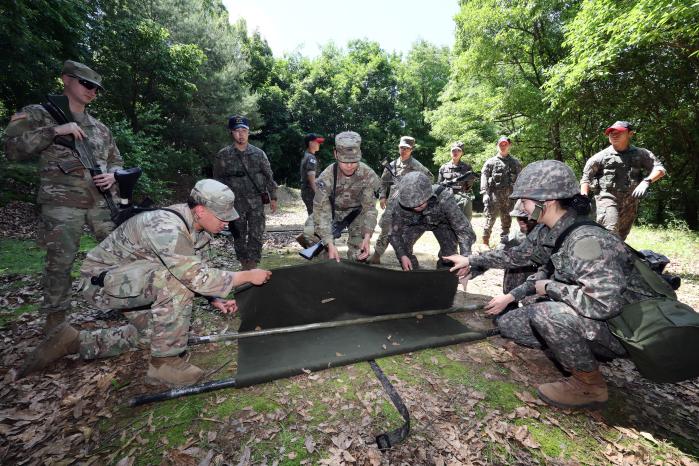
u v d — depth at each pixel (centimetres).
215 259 549
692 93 958
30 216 825
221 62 2398
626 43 713
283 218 1227
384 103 3447
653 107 1034
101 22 1409
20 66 897
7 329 301
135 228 228
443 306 349
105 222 308
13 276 435
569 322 213
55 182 277
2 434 188
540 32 1322
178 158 1784
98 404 210
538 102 1234
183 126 2006
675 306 190
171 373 227
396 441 185
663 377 194
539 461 183
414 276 331
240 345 274
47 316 284
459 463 177
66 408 208
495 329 307
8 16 822
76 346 246
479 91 1620
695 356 183
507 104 1323
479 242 766
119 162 336
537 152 1473
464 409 216
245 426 196
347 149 341
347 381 238
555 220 222
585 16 802
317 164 680
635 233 863
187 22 2134
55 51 995
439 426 201
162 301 223
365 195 386
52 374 238
